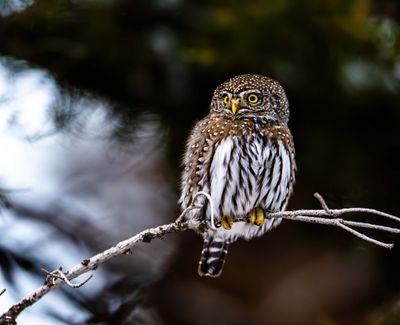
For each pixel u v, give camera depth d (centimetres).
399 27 1446
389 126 1433
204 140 1084
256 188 1060
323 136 1424
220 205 1055
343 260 1545
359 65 1378
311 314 1519
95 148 1738
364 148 1445
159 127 1448
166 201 1678
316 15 1349
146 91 1418
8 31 1378
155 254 1625
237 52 1353
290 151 1096
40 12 1354
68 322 1413
